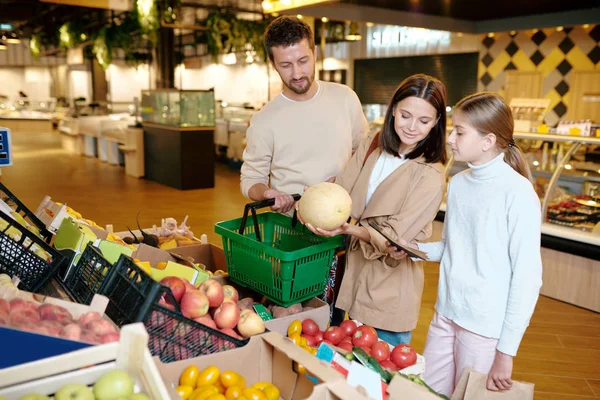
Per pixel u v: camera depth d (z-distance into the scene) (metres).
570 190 4.51
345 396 1.18
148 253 2.17
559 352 3.53
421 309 4.16
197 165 9.14
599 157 4.35
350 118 2.38
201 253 2.72
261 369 1.52
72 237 1.90
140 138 10.11
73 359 1.06
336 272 2.31
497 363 1.87
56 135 18.41
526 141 4.75
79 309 1.30
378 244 1.91
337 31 10.39
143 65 16.17
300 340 1.73
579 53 7.67
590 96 7.57
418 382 1.63
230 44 12.54
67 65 20.83
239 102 16.73
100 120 12.73
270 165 2.40
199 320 1.57
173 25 9.83
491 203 1.88
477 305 1.94
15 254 1.74
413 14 6.49
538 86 8.26
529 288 1.82
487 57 9.09
